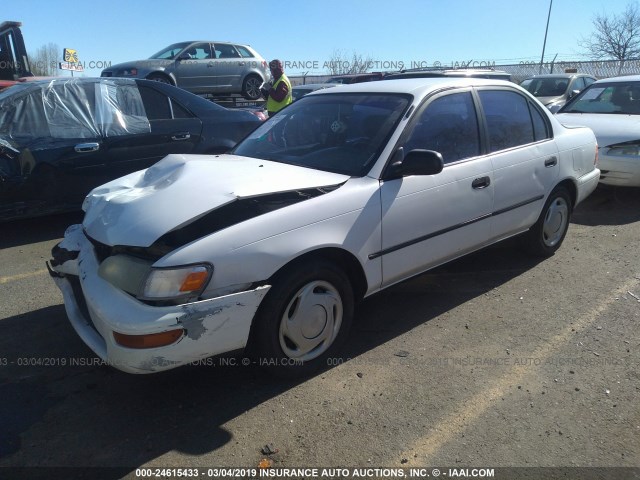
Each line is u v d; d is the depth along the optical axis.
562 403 2.77
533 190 4.20
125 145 5.67
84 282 2.75
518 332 3.50
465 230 3.69
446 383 2.94
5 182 5.03
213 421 2.65
